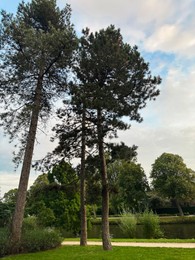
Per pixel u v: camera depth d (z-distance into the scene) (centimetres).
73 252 1564
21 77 1711
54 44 1614
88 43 1806
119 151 1669
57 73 1795
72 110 1767
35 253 1560
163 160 6600
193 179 6556
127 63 1712
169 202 6888
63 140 1817
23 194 1678
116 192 1728
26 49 1616
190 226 4356
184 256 1327
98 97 1617
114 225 4512
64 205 3003
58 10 1902
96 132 1664
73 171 1964
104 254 1445
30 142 1745
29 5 1902
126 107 1658
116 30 1794
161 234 2688
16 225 1620
